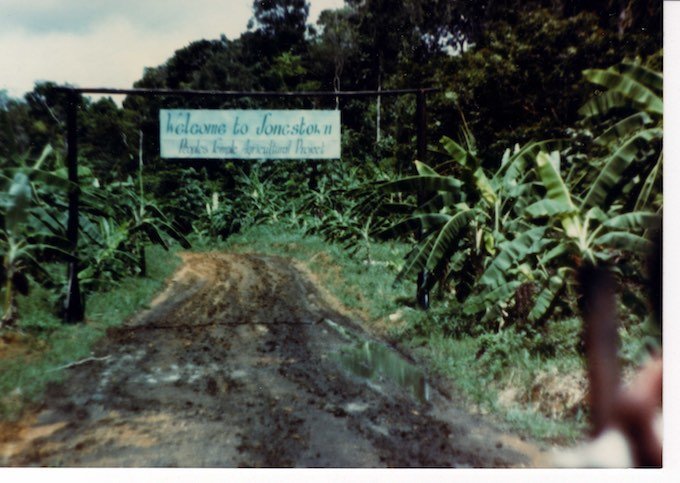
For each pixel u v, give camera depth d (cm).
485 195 891
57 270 1277
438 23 3406
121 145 4541
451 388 722
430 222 916
